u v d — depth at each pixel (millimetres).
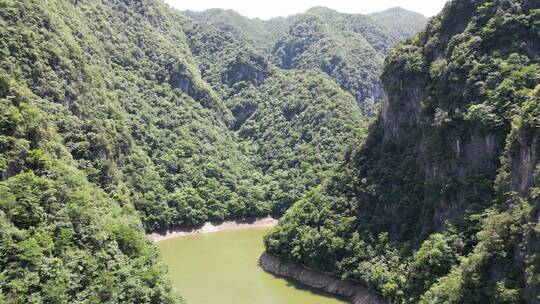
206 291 95875
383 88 111688
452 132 85812
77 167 94938
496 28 89938
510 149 68875
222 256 121500
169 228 145750
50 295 57062
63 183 71062
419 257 77000
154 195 145250
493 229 63156
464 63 90000
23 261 57688
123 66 185000
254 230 155875
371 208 98500
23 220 62156
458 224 75312
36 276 57375
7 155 67375
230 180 172375
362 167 106438
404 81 104812
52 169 71625
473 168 80812
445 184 82125
